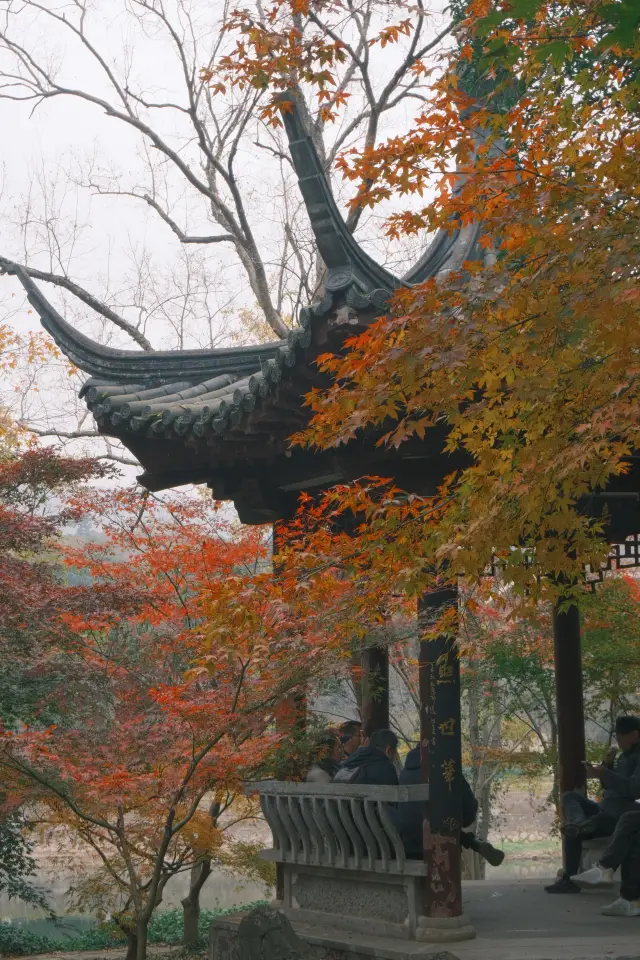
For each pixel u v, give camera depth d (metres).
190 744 7.15
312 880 7.43
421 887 6.57
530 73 5.40
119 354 8.01
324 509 7.38
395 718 17.77
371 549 5.82
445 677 6.62
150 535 11.19
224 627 5.83
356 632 6.74
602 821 8.20
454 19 7.49
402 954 6.07
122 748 7.23
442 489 5.77
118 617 9.01
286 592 5.96
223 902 20.41
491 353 4.71
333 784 6.90
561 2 5.02
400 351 4.70
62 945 15.56
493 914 7.50
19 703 9.60
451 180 5.53
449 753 6.55
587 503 6.95
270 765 7.29
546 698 14.83
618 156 4.80
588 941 6.32
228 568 9.20
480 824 17.58
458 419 5.16
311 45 7.12
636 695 15.55
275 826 7.56
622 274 4.35
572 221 4.61
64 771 7.09
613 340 4.26
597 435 4.73
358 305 5.94
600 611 12.91
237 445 7.49
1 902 20.11
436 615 6.57
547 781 26.55
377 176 5.80
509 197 5.22
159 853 7.58
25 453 11.01
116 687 8.45
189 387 8.11
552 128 5.66
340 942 6.50
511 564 5.46
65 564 10.87
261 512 8.48
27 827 11.09
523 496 4.97
